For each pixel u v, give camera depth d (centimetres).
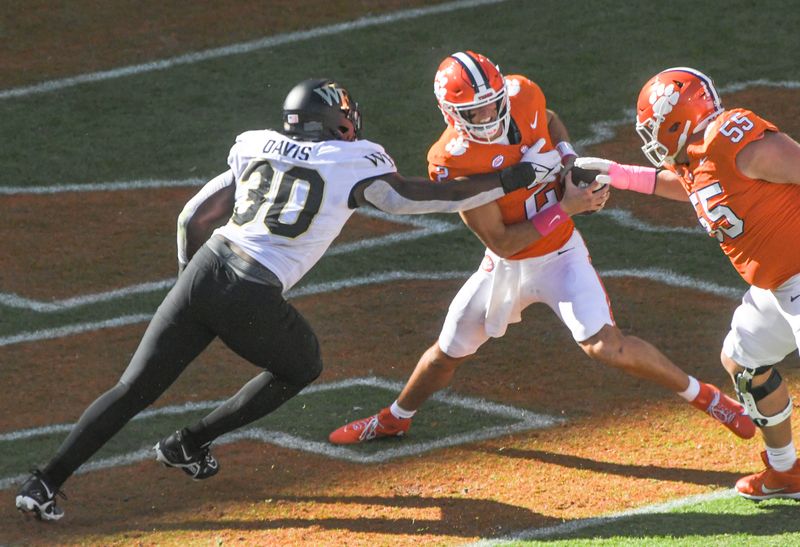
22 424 2494
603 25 5312
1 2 5678
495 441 2341
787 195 1853
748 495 2041
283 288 2011
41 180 4138
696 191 1892
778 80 4756
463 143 2069
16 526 2056
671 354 2734
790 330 1936
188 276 2002
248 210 2011
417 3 5659
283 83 4944
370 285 3272
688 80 1858
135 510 2117
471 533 1978
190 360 2033
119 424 2025
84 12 5644
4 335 2986
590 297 2155
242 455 2331
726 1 5488
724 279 3189
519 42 5206
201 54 5238
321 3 5706
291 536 1997
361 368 2739
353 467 2261
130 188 4056
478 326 2244
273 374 2062
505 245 2119
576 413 2450
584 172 2116
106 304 3188
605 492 2105
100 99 4847
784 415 1986
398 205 1989
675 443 2289
